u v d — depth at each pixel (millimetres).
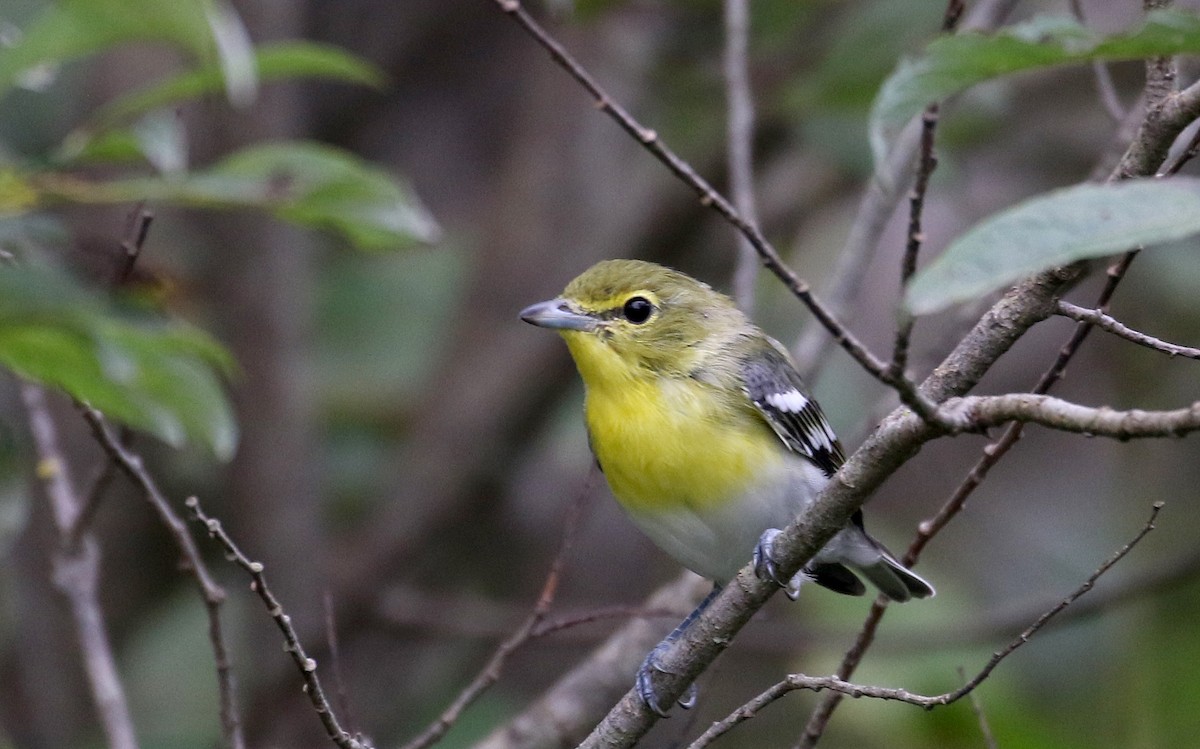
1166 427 4250
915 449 5508
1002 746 11289
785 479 8352
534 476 14812
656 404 8414
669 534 8523
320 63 7137
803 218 14211
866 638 7293
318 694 6246
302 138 14484
